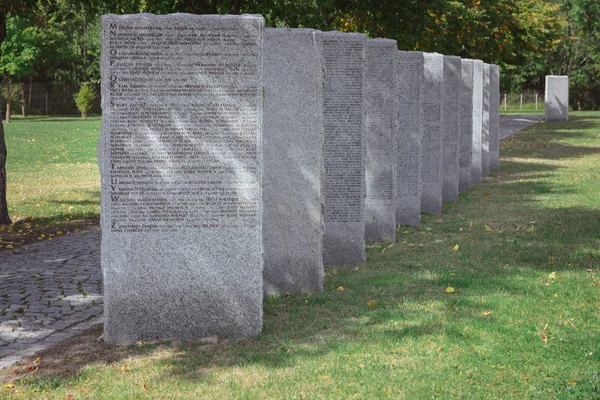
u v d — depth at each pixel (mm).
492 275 9023
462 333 6742
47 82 70562
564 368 5891
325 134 9945
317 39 8367
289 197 8492
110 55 6516
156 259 6707
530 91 76000
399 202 13039
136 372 5957
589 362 6008
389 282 8797
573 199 15609
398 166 12977
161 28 6520
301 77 8391
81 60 71188
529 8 33781
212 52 6559
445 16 26594
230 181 6672
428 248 10922
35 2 14469
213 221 6703
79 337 6926
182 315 6766
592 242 10977
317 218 8508
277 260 8516
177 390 5562
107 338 6723
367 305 7793
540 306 7617
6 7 13508
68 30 65812
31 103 70125
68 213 15141
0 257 10773
